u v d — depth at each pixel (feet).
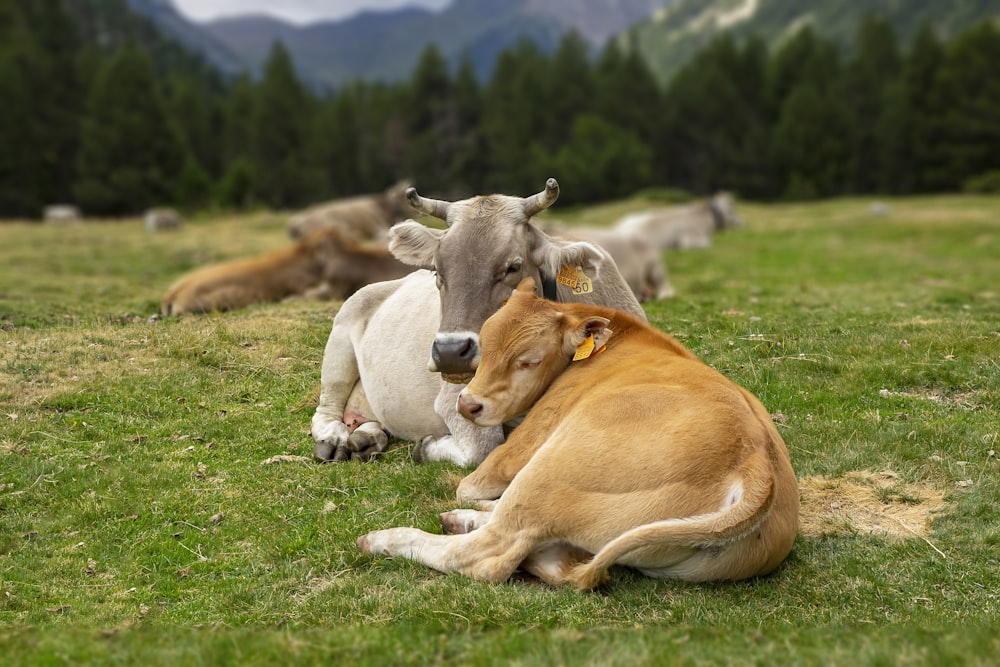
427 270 23.76
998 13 653.30
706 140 286.87
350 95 340.18
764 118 294.25
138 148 251.19
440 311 21.38
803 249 78.18
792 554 16.52
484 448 19.71
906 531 17.49
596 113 303.89
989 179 216.13
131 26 531.91
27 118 244.83
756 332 30.37
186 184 193.26
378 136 326.24
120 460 21.53
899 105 247.50
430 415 21.45
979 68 244.63
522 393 16.99
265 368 27.61
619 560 14.62
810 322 31.96
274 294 44.29
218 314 36.06
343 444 21.79
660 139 293.64
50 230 104.27
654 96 301.43
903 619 14.19
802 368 26.63
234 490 19.93
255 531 18.20
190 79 394.73
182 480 20.40
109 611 15.51
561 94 310.45
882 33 293.64
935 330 29.40
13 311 36.04
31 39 278.67
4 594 16.11
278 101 311.06
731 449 14.35
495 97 316.19
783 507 14.98
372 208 92.32
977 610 14.58
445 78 326.65
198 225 123.24
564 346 17.15
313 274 45.50
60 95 267.39
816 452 20.76
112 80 255.09
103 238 89.15
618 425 14.99
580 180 264.72
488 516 16.22
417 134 324.60
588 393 16.25
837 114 258.37
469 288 19.60
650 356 16.90
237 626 14.70
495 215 20.34
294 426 23.71
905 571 15.96
